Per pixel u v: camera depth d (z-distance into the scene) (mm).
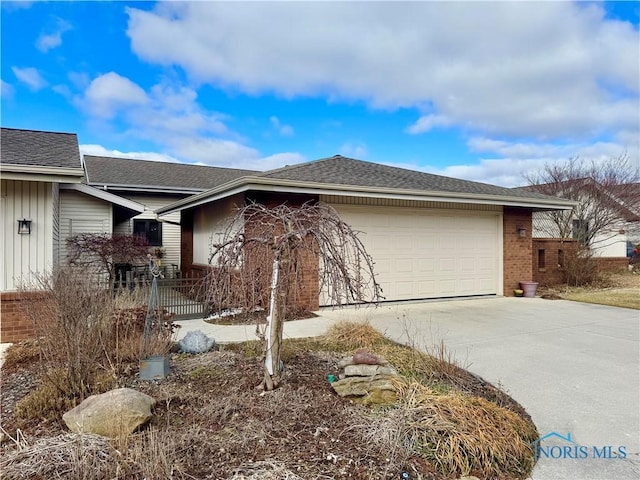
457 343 6148
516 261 11383
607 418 3711
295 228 4227
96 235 10461
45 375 3930
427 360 4836
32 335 6277
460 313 8633
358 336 5789
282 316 4078
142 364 4293
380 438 2986
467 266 10758
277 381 3949
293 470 2639
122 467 2580
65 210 10453
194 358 4953
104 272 10234
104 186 15758
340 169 9945
